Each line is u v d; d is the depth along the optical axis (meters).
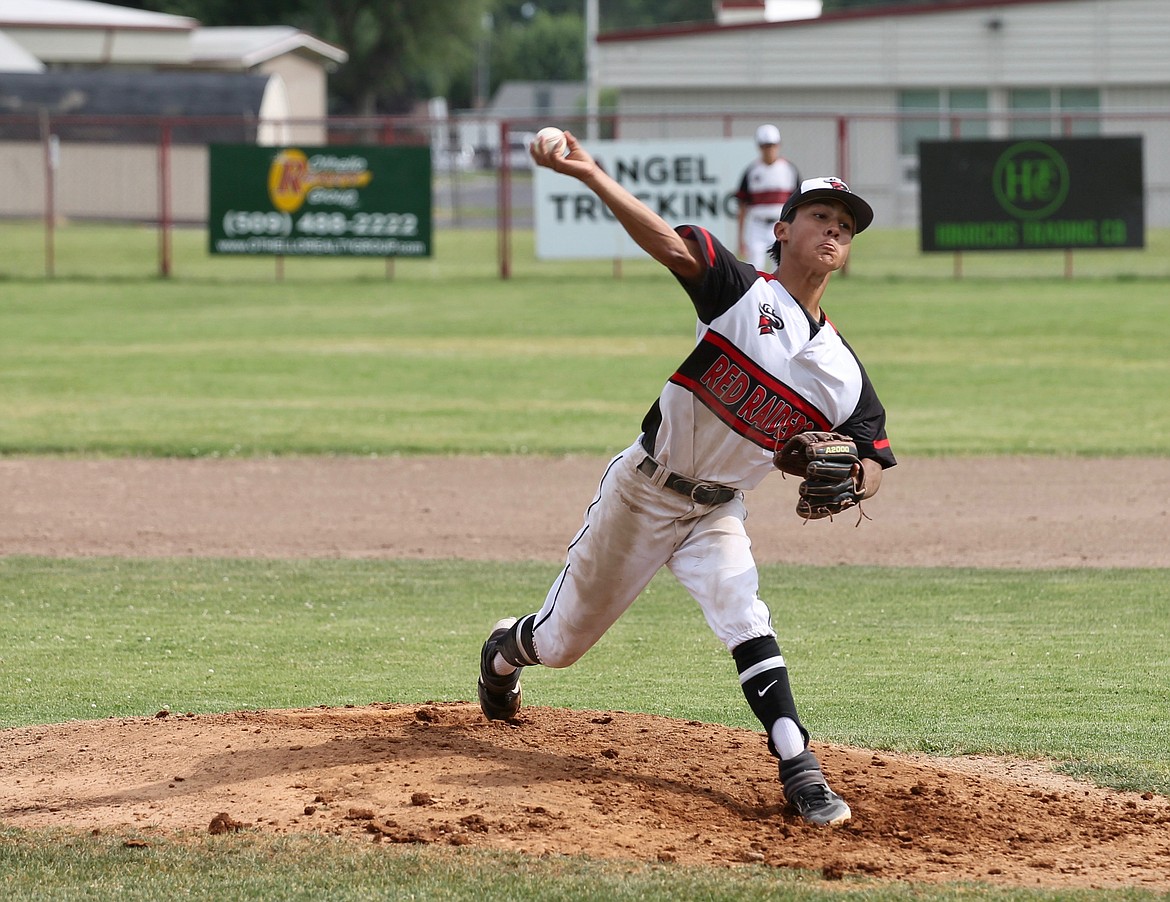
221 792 16.61
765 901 13.57
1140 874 14.89
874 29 147.38
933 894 13.89
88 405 54.94
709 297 15.30
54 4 195.75
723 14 166.00
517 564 33.75
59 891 13.84
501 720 19.19
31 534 36.47
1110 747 20.11
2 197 152.38
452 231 146.88
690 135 149.12
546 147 14.60
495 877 14.00
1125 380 60.16
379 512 39.38
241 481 43.16
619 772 17.38
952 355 66.31
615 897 13.54
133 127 151.88
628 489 16.19
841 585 31.58
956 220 92.25
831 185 15.38
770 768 17.92
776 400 15.57
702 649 26.56
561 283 97.25
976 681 23.88
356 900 13.50
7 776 17.81
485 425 51.44
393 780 16.77
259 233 93.81
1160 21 145.75
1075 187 91.69
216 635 27.09
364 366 63.94
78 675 24.17
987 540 36.16
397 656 25.61
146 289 93.25
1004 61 147.38
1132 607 29.34
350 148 93.19
